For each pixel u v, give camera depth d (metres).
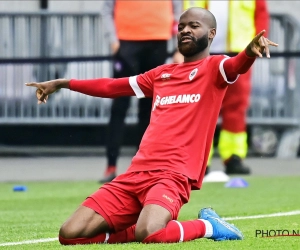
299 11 46.78
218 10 31.16
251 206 22.88
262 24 31.66
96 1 45.28
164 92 15.95
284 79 41.78
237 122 32.31
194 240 15.23
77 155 41.91
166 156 15.32
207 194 26.30
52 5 45.09
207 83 15.59
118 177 15.62
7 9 44.69
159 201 14.73
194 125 15.49
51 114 41.69
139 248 14.09
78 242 15.06
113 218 15.20
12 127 42.56
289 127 41.84
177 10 29.66
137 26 29.17
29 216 21.44
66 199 25.61
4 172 35.03
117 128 29.73
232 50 31.28
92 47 41.97
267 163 38.12
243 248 14.49
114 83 16.62
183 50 15.95
